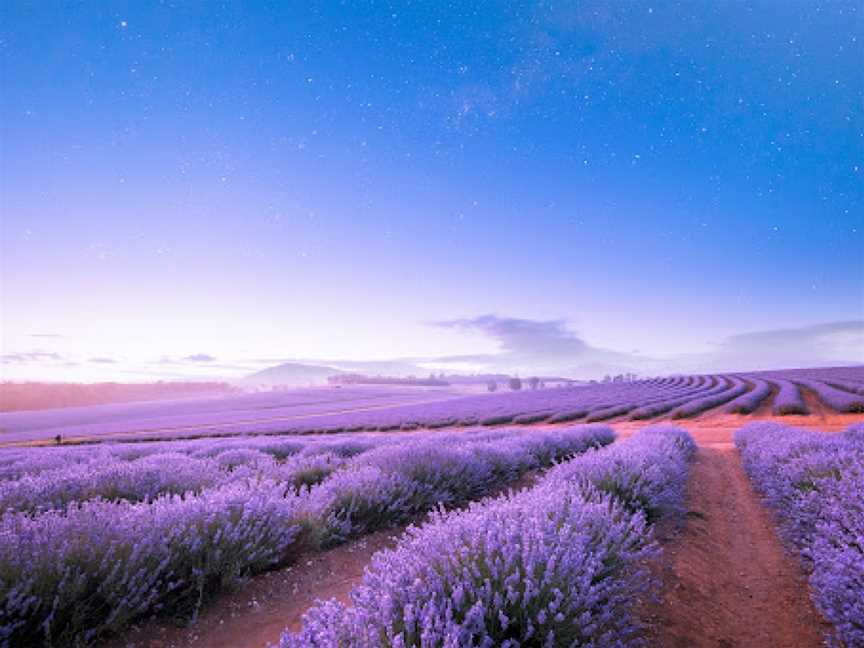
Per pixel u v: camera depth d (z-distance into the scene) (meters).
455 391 142.25
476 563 2.88
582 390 67.56
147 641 3.31
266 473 7.71
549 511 3.73
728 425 21.48
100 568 3.44
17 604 2.95
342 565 4.91
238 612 3.81
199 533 4.21
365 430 35.72
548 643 2.32
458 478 7.25
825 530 4.29
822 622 3.53
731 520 6.41
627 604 3.21
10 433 59.66
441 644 2.22
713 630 3.46
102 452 15.44
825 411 22.84
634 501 5.60
